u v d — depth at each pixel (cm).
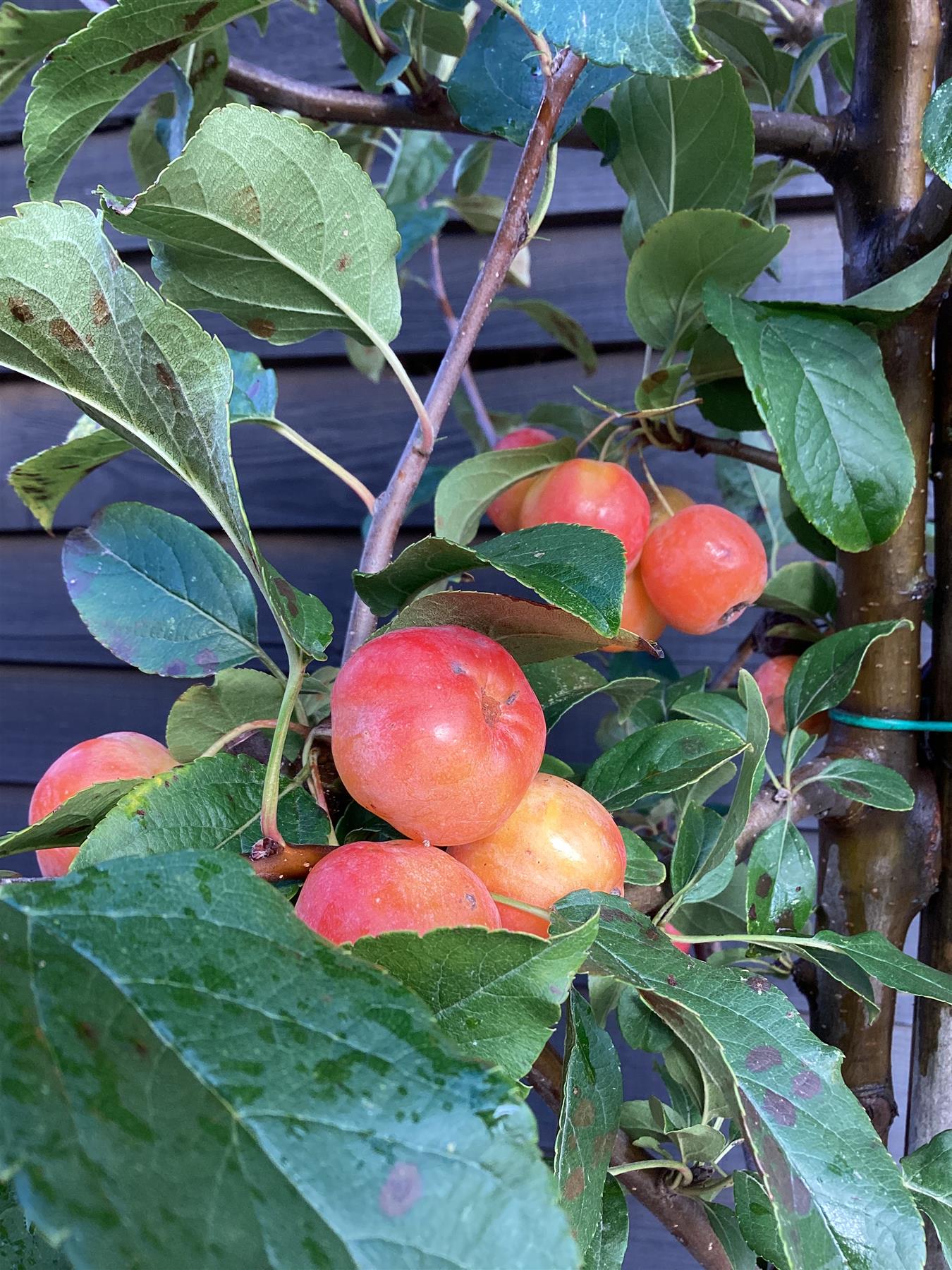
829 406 23
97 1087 8
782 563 44
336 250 20
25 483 27
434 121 30
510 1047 12
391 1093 8
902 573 27
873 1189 14
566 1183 14
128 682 57
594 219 49
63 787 21
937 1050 28
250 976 9
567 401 50
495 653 17
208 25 20
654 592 30
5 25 26
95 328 15
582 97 23
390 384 52
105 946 9
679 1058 23
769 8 35
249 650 25
